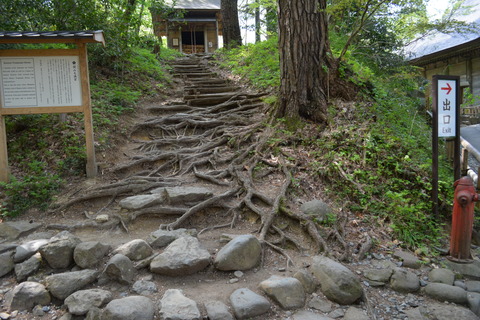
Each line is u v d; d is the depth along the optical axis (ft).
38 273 11.25
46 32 16.40
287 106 23.29
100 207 15.75
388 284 11.57
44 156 18.49
